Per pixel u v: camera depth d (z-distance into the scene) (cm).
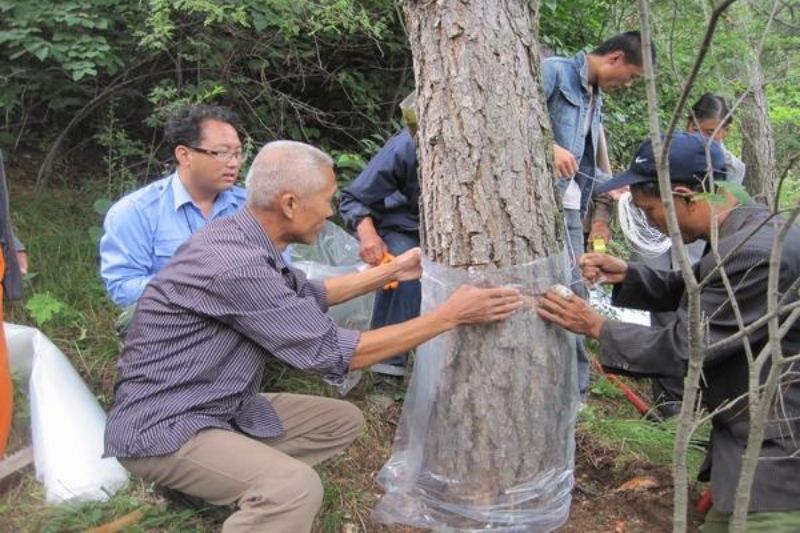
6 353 296
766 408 182
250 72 506
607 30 608
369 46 503
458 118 238
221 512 275
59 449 292
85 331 383
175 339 242
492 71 235
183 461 241
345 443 294
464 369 252
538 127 245
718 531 263
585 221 438
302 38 498
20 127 532
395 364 360
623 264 291
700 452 341
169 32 443
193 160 323
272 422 270
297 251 390
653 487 314
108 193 477
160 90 448
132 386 248
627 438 344
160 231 328
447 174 242
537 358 251
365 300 382
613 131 624
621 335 251
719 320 243
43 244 445
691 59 398
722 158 249
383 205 356
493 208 240
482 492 257
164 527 270
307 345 234
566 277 258
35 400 304
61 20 418
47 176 504
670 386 400
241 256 236
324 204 245
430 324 236
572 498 309
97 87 507
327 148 522
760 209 252
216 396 245
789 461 243
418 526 273
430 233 250
